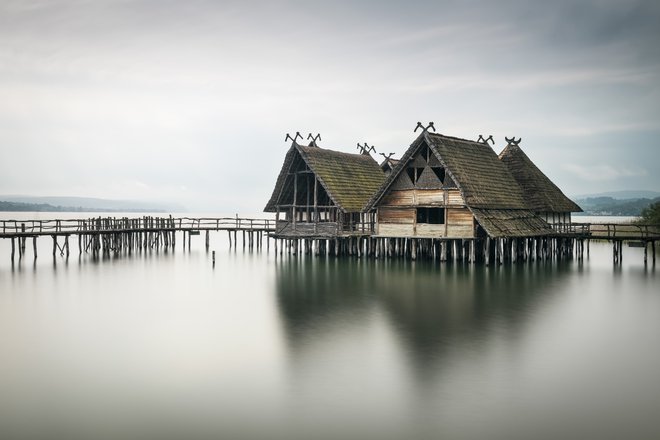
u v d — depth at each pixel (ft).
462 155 169.48
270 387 65.51
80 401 62.03
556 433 54.90
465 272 149.48
